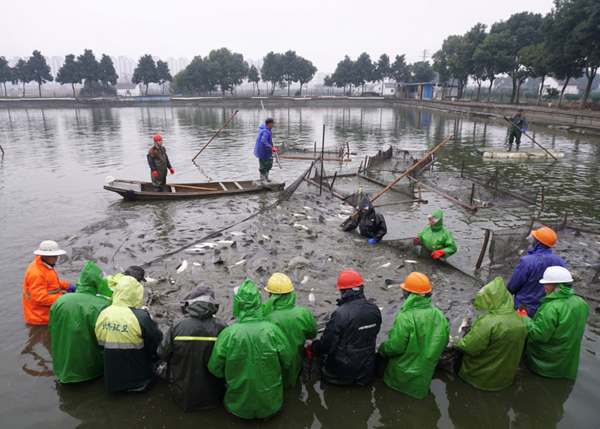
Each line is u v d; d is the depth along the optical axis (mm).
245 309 4137
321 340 4836
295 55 97688
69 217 10742
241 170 17578
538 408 4574
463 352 4945
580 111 36344
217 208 11672
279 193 13422
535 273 5648
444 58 72562
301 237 9414
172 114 52969
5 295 6668
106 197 12750
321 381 4949
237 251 8516
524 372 5141
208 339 4242
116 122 40750
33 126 36219
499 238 7656
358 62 100750
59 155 20750
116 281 4859
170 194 12344
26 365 5055
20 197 12680
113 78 88750
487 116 46219
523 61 47594
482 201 12477
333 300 6691
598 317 6309
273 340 4117
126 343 4434
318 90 157500
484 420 4410
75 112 56000
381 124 40156
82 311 4578
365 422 4352
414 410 4527
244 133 31391
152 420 4297
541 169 17672
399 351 4613
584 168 17828
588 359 5371
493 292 4625
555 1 37562
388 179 15914
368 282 7297
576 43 34656
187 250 8438
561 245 9141
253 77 102438
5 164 18156
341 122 42375
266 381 4133
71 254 8273
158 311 6176
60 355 4656
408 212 11766
